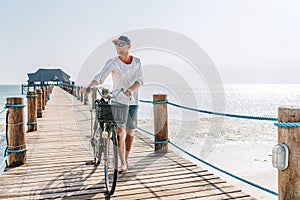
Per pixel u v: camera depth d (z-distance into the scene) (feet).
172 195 9.69
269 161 20.56
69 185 10.66
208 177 11.44
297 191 6.64
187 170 12.29
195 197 9.53
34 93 22.27
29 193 9.90
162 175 11.64
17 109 13.14
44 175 11.74
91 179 11.31
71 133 21.07
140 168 12.49
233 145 25.31
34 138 19.40
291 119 6.63
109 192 9.75
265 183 15.87
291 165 6.67
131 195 9.73
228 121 41.73
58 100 53.47
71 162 13.58
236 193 9.86
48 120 28.12
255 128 35.12
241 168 18.53
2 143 21.72
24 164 13.24
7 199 9.39
